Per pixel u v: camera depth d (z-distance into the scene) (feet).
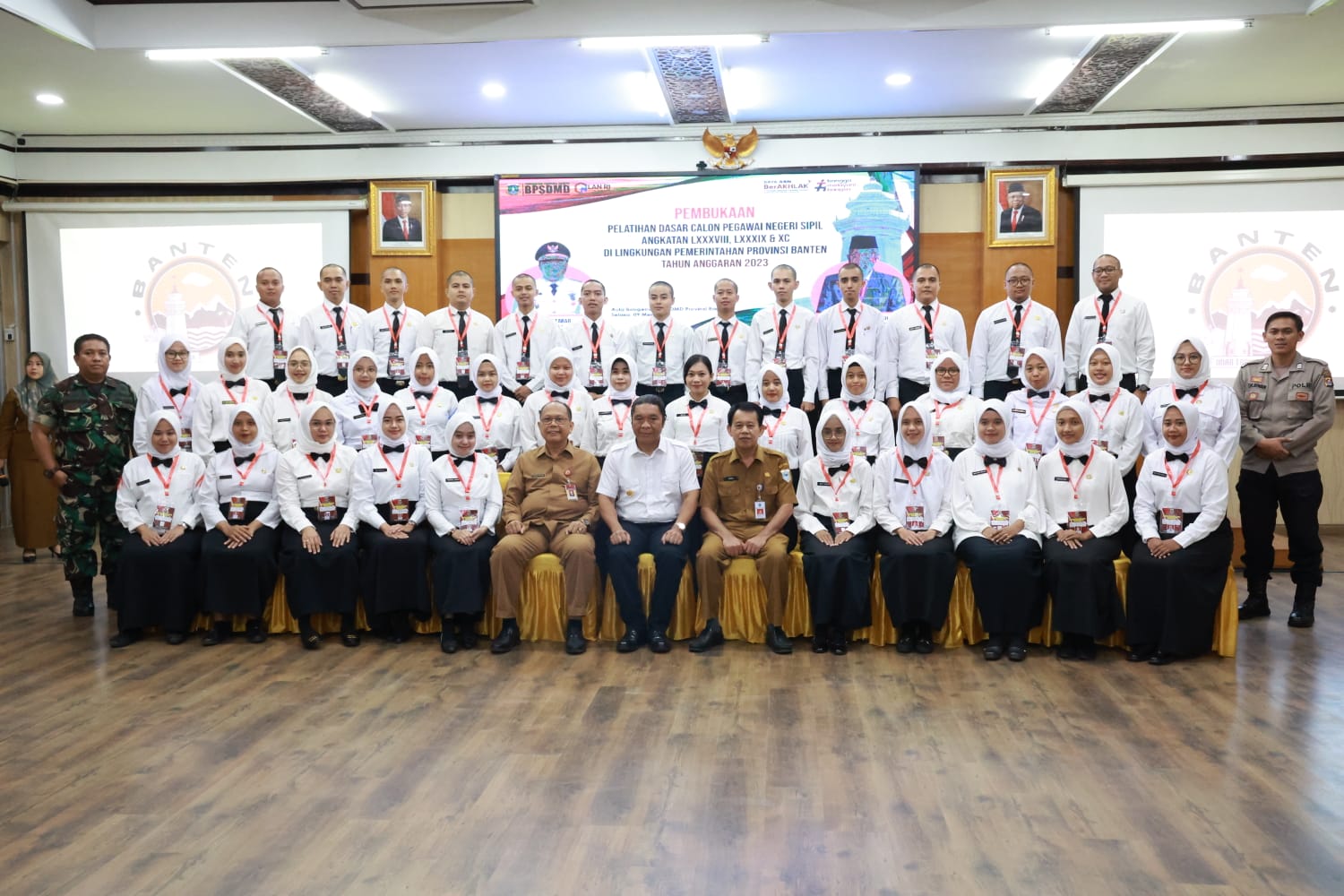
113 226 28.45
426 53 20.76
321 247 28.12
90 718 12.74
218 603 16.34
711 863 8.80
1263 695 13.44
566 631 16.61
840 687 13.93
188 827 9.55
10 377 28.73
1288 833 9.31
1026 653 15.65
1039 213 26.37
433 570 16.55
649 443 16.84
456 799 10.15
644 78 22.89
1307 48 20.89
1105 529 15.78
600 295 22.00
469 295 22.17
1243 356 26.43
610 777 10.72
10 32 19.19
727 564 16.35
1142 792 10.26
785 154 26.96
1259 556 17.75
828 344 21.43
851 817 9.70
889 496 16.43
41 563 23.72
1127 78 22.80
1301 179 25.66
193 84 23.00
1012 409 18.11
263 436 18.70
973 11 19.20
